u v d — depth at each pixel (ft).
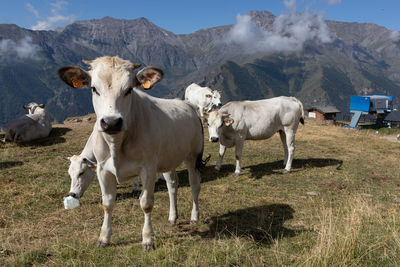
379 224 16.42
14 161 31.94
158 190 24.67
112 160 12.76
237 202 21.98
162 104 16.07
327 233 13.74
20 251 13.55
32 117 43.29
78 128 51.03
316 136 59.52
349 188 26.40
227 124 29.12
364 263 11.85
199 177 18.63
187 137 16.80
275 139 52.37
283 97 33.73
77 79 11.77
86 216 18.66
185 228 17.20
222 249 13.82
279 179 28.96
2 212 18.95
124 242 14.97
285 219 18.84
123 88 11.11
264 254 13.75
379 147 50.44
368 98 101.76
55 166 30.68
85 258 13.10
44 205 20.58
